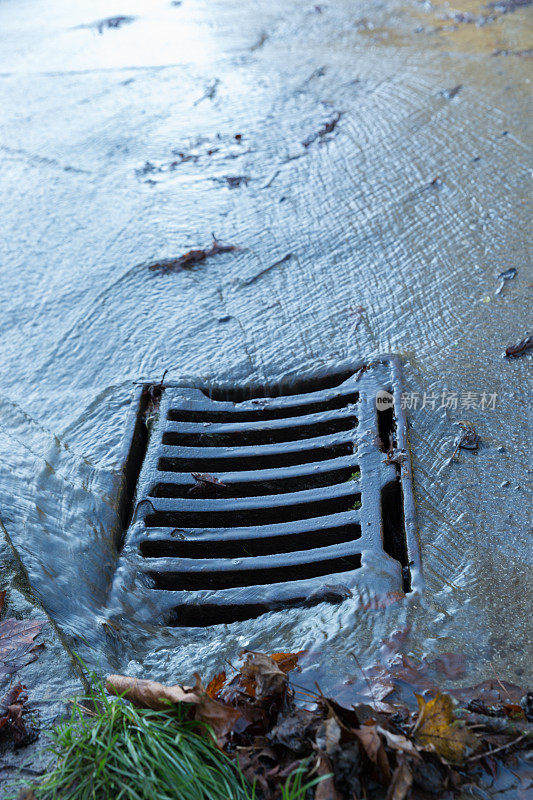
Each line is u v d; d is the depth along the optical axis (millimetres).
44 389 2730
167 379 2682
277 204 3615
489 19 5465
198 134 4340
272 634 1847
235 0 6629
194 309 3029
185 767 1477
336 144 4031
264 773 1469
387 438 2408
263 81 4867
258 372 2664
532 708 1561
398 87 4531
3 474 2361
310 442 2381
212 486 2307
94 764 1502
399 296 2939
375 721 1492
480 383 2502
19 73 5574
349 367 2621
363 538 2062
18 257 3494
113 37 6102
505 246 3119
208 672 1771
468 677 1668
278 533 2133
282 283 3111
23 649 1783
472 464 2230
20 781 1487
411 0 6086
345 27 5633
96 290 3213
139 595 2010
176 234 3508
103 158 4250
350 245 3270
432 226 3305
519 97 4250
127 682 1641
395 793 1386
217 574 2057
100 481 2312
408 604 1862
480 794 1434
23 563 2055
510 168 3625
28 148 4453
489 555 1966
